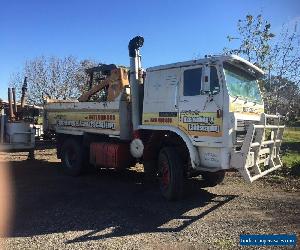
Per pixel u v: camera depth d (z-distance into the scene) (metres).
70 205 5.27
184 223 4.49
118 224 4.47
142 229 4.30
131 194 5.90
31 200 5.52
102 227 4.37
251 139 4.75
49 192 6.02
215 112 5.01
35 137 8.66
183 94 5.41
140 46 6.24
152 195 5.84
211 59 5.11
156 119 5.78
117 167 6.57
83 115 7.40
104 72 7.46
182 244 3.83
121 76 6.69
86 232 4.20
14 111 8.68
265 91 8.49
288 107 8.70
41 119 9.33
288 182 6.50
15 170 8.05
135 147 6.17
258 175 4.98
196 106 5.23
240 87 5.38
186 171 5.70
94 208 5.12
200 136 5.16
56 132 8.08
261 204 5.24
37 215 4.80
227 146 4.89
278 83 8.65
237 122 4.95
